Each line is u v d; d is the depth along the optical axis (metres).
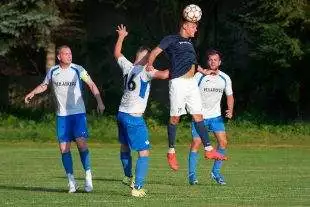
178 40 29.20
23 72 94.12
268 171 42.78
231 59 88.38
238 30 87.38
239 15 80.44
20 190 30.72
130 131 28.12
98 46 94.44
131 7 92.81
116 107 89.19
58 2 83.06
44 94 89.50
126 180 29.78
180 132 74.94
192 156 34.22
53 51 85.31
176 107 29.31
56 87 29.59
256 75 84.94
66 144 29.77
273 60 78.62
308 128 77.62
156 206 24.86
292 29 79.00
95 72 94.50
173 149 29.39
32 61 92.69
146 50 28.47
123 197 27.77
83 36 92.81
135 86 28.02
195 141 34.22
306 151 63.47
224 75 35.31
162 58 88.12
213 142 65.88
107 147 68.06
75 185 29.94
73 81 29.59
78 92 29.72
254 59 82.75
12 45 79.38
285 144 71.69
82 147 29.62
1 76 93.94
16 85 94.00
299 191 30.48
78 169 44.62
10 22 76.12
